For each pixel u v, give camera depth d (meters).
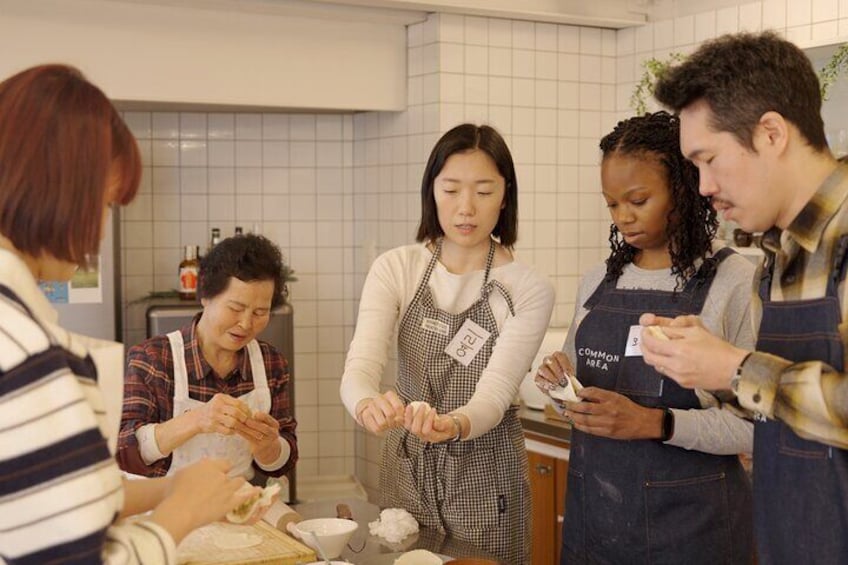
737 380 1.49
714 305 2.09
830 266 1.53
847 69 3.56
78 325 4.08
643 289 2.21
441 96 4.18
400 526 2.11
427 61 4.23
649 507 2.12
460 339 2.33
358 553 2.02
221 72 4.06
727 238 3.82
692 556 2.10
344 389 2.23
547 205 4.44
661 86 1.62
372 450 4.87
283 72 4.16
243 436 2.26
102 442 1.21
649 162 2.07
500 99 4.29
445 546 2.07
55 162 1.22
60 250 1.26
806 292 1.57
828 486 1.57
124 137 1.32
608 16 4.36
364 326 2.33
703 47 1.60
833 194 1.52
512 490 2.31
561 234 4.48
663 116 2.12
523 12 4.19
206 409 2.23
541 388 2.21
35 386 1.16
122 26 3.89
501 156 2.28
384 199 4.61
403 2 4.02
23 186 1.22
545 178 4.42
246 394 2.52
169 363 2.46
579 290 2.42
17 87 1.24
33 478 1.15
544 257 4.45
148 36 3.94
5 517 1.16
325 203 4.95
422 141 4.29
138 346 2.48
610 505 2.18
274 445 2.39
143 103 4.18
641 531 2.13
